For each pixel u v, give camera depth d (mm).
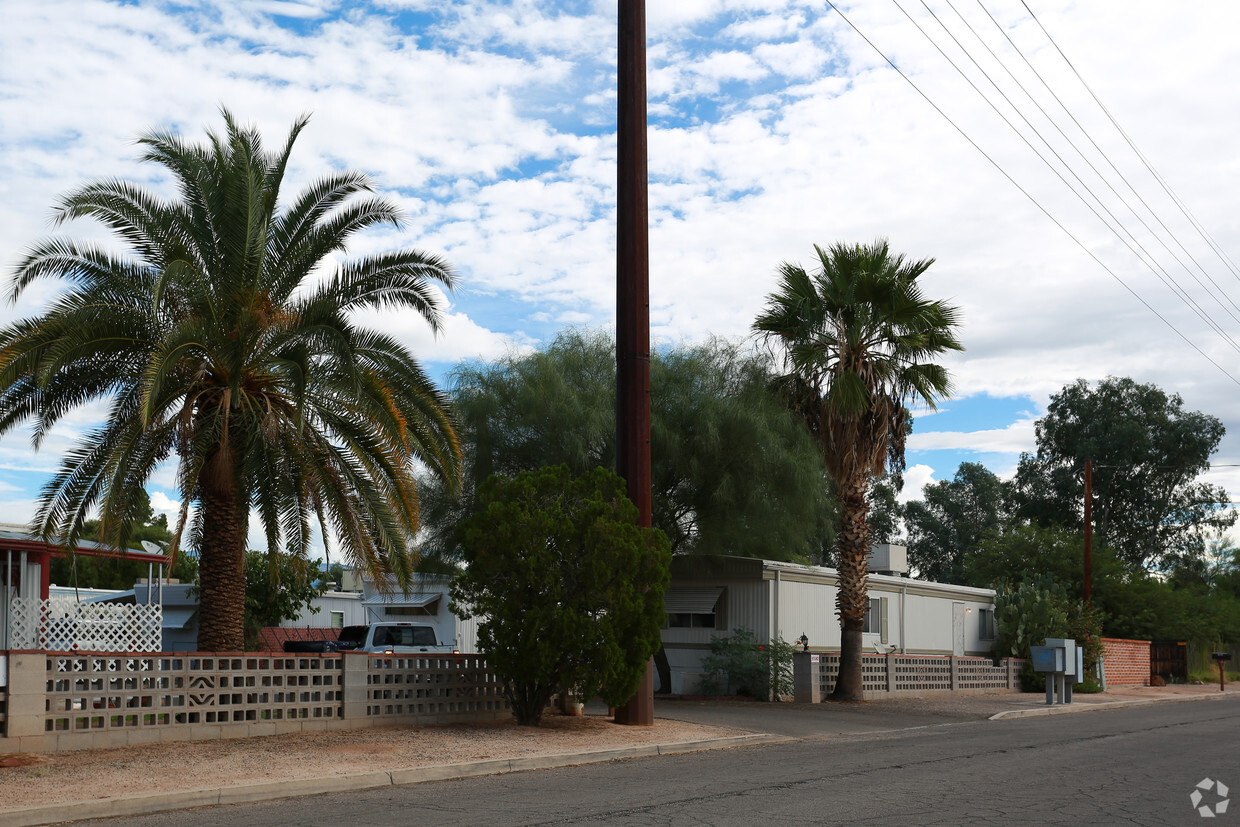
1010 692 30453
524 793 10383
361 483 16469
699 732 16188
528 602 15641
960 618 35344
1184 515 62688
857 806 9562
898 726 19250
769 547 25672
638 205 17625
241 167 15805
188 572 41844
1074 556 44250
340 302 16688
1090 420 62969
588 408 22812
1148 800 10141
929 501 79438
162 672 13398
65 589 27656
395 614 34969
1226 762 13508
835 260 24000
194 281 15258
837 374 23641
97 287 15352
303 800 9953
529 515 15648
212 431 15336
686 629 27000
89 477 15477
